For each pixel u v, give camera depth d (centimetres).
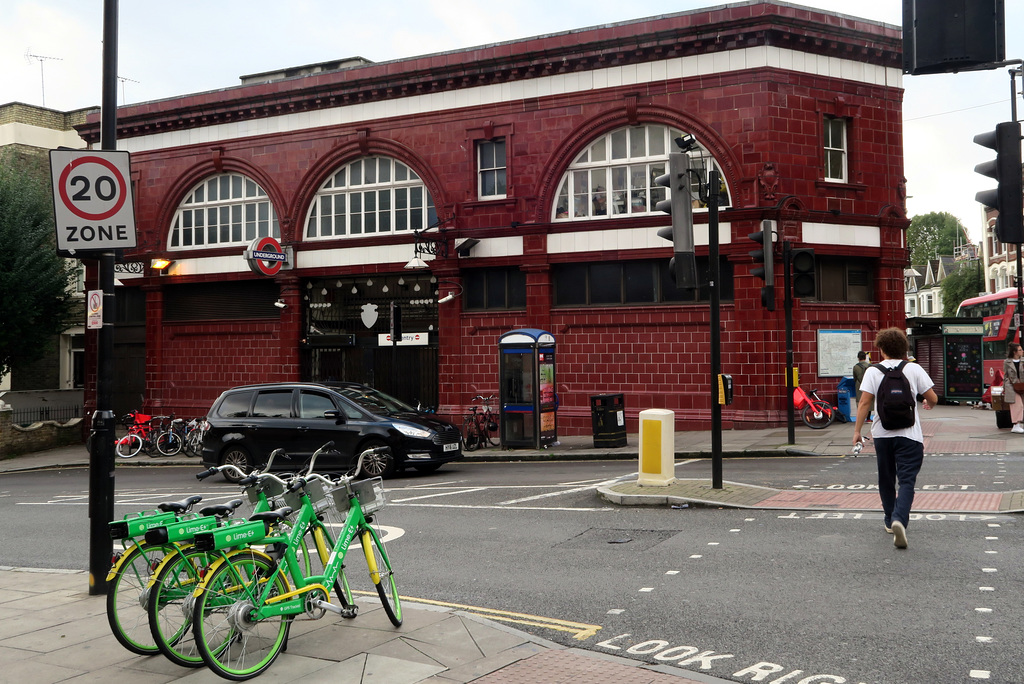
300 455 1633
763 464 1558
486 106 2397
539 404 1983
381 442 1593
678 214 1184
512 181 2364
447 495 1338
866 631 595
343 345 2606
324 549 609
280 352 2675
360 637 603
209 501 1396
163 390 2852
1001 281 7069
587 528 1008
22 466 2372
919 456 835
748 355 2112
